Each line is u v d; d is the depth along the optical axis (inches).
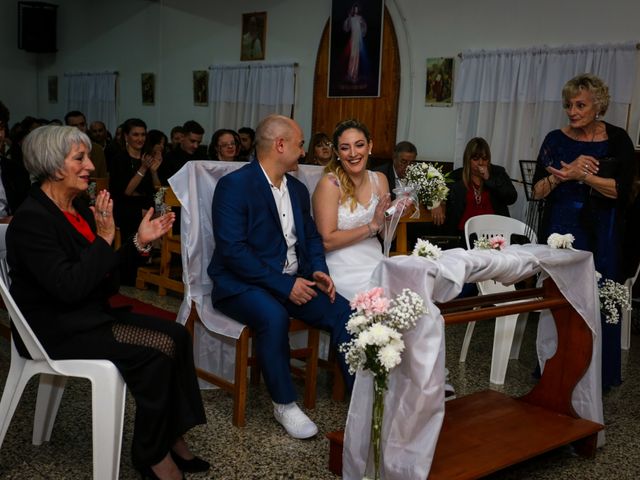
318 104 354.3
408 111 321.1
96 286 96.9
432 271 92.7
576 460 114.8
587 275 116.0
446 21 304.7
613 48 255.1
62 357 93.4
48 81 553.3
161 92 448.1
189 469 102.7
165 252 220.1
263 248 124.0
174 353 96.9
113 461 90.7
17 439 112.5
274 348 116.5
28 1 532.7
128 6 474.0
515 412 119.3
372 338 82.9
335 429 121.8
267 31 377.1
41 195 93.9
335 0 340.2
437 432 91.1
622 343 188.4
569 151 145.6
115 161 256.7
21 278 94.3
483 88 290.7
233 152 242.5
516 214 285.0
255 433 118.5
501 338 150.9
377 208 133.7
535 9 277.7
